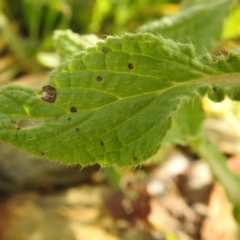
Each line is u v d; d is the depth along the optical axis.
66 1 0.36
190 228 0.23
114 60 0.10
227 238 0.21
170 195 0.25
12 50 0.34
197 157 0.27
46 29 0.36
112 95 0.10
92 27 0.36
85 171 0.27
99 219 0.24
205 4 0.19
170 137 0.17
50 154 0.10
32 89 0.10
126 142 0.10
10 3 0.38
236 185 0.18
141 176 0.25
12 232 0.23
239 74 0.10
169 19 0.19
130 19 0.35
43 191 0.26
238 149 0.24
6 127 0.10
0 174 0.26
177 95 0.10
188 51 0.10
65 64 0.10
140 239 0.22
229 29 0.23
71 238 0.22
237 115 0.23
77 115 0.10
